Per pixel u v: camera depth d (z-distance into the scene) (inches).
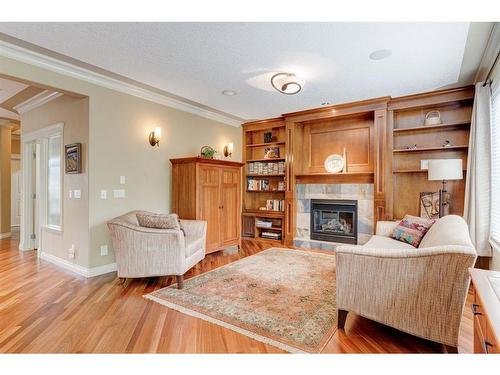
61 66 121.3
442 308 67.9
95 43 102.6
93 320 89.6
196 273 137.2
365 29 91.8
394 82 141.0
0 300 105.5
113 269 143.2
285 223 208.2
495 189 124.1
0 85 146.0
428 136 166.6
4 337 79.4
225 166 181.9
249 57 113.0
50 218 169.5
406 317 72.5
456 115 159.8
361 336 80.6
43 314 93.7
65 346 74.7
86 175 135.2
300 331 83.0
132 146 152.7
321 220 202.7
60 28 92.7
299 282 123.8
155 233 116.9
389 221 154.4
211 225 170.1
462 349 73.3
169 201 173.2
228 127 224.8
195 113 193.0
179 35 96.3
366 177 181.2
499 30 93.3
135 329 83.9
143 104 158.4
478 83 131.6
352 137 192.5
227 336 80.2
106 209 140.4
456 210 157.9
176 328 84.6
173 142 176.6
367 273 78.0
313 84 143.7
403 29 91.7
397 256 73.5
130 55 112.0
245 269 143.4
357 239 183.2
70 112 145.3
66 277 132.2
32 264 153.9
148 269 118.0
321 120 198.8
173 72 129.1
